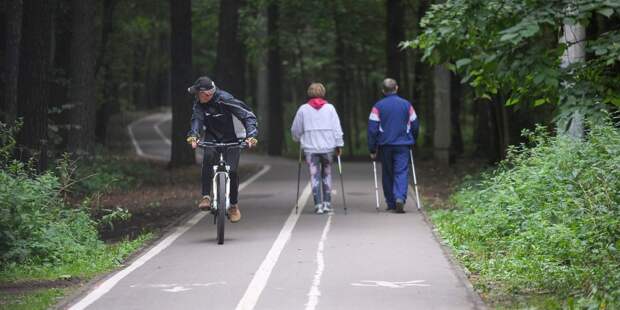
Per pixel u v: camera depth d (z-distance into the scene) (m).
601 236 10.27
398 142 17.28
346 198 20.36
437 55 14.80
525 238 11.63
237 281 10.38
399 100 17.41
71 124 25.22
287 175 28.28
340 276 10.64
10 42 21.00
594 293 8.67
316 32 46.78
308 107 17.23
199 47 65.94
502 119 23.75
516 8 13.59
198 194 22.83
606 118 13.20
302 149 17.42
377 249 12.69
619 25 14.30
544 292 9.45
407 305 8.99
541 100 14.62
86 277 10.95
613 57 13.23
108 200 21.30
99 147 34.53
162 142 60.91
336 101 53.47
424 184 24.16
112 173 25.41
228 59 39.38
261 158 41.72
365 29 44.34
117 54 41.72
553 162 13.20
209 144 13.67
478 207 14.67
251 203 19.50
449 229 13.99
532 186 13.12
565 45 13.78
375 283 10.18
